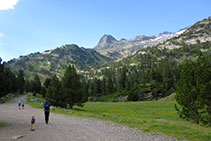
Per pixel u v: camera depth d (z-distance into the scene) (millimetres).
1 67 19547
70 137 12984
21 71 146625
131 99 114062
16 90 130000
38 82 146625
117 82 173375
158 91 120875
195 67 26578
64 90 51812
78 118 25703
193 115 26172
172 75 152000
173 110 48000
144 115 40219
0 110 35625
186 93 26500
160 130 18500
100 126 19297
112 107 63594
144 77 168500
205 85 24344
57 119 23375
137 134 15719
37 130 15148
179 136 15828
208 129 21156
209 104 24328
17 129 15359
